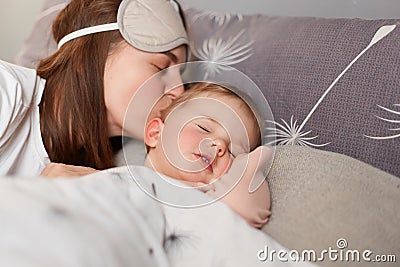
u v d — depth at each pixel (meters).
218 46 1.10
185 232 0.63
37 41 1.25
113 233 0.50
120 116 0.93
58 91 0.94
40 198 0.48
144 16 0.96
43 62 1.00
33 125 0.93
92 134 0.93
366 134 0.87
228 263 0.60
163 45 0.95
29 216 0.45
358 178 0.72
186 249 0.61
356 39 0.94
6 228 0.43
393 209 0.69
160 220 0.63
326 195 0.70
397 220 0.68
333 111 0.90
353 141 0.87
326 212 0.68
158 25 0.96
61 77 0.95
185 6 1.24
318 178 0.73
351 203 0.68
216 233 0.63
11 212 0.45
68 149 0.93
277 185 0.76
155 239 0.58
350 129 0.88
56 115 0.93
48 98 0.94
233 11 1.34
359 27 0.96
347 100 0.90
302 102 0.94
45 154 0.93
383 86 0.88
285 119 0.94
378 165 0.85
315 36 0.99
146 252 0.54
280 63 0.99
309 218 0.68
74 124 0.92
